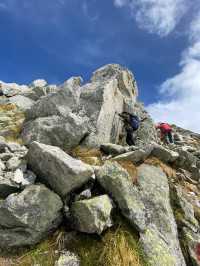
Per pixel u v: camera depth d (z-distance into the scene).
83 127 5.75
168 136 9.82
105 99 6.77
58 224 3.74
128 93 8.79
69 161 4.03
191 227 4.55
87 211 3.62
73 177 3.84
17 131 6.14
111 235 3.67
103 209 3.67
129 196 4.02
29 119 6.40
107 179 4.09
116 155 5.68
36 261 3.34
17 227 3.48
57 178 3.89
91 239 3.64
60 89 6.50
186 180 5.96
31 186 3.78
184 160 6.39
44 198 3.65
